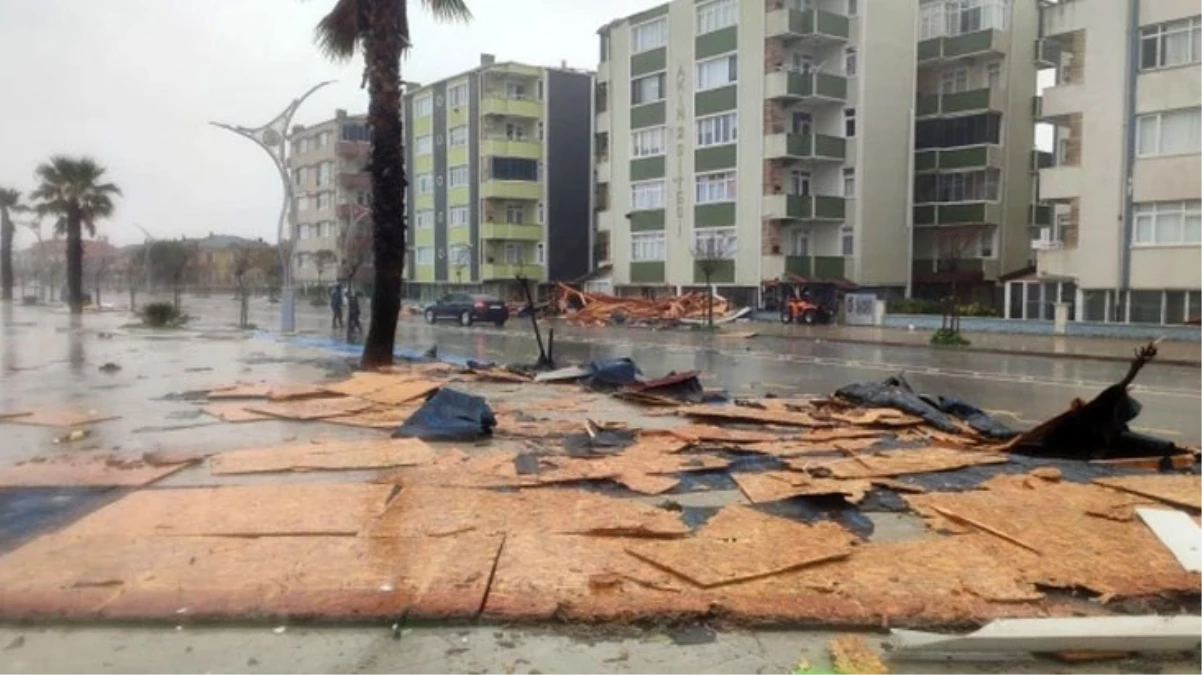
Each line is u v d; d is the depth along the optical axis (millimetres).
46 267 92188
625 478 7598
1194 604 4867
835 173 45375
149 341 27016
